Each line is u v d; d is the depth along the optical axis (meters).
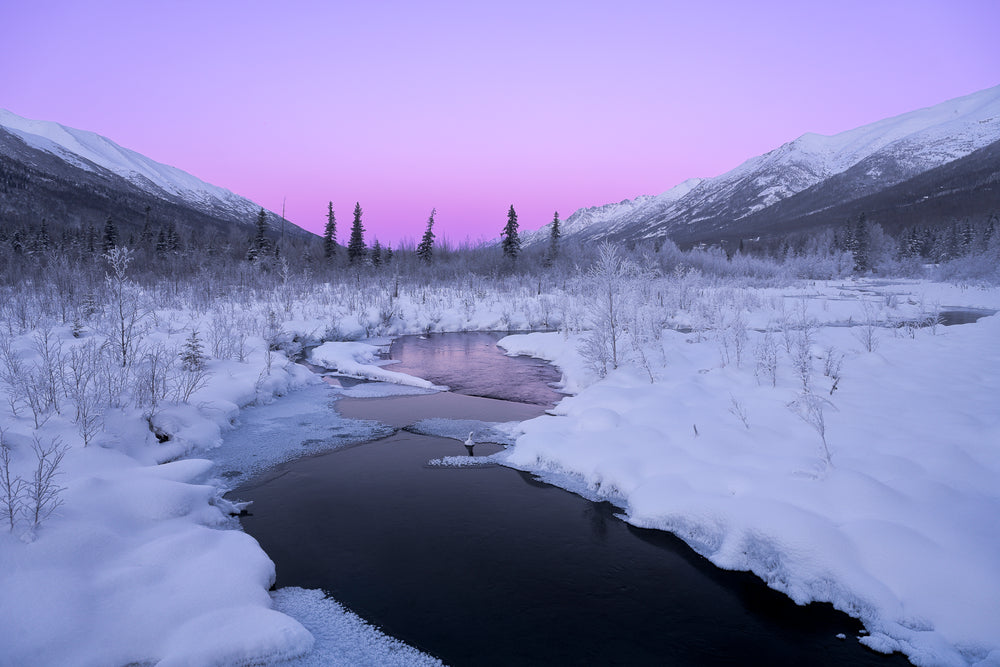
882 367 14.19
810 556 6.55
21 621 4.98
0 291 24.72
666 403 12.07
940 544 6.17
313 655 5.35
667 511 8.17
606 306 17.36
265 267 48.12
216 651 5.00
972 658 5.15
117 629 5.18
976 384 12.12
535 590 6.66
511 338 28.22
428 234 66.56
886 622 5.74
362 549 7.65
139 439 10.87
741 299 33.78
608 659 5.44
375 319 31.72
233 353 18.64
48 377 11.36
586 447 10.64
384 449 12.03
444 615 6.13
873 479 7.41
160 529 7.28
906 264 73.06
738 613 6.23
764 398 12.02
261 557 6.82
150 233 63.53
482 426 13.73
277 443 12.33
